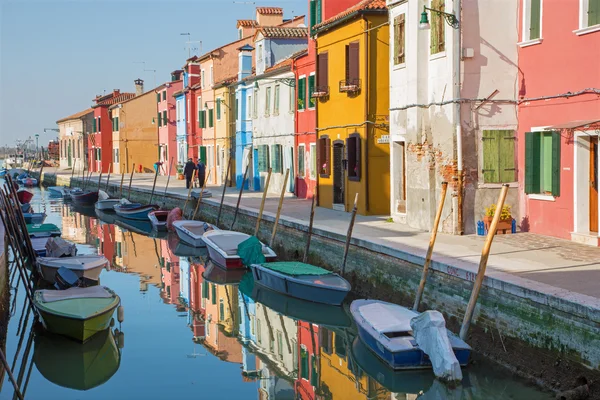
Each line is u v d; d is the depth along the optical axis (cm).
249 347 1421
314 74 2861
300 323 1585
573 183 1527
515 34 1705
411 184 1909
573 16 1509
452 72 1695
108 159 6994
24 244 2270
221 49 4609
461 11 1678
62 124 8756
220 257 2128
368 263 1605
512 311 1097
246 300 1814
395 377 1133
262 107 3603
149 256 2542
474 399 1039
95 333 1430
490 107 1708
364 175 2291
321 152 2720
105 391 1177
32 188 6556
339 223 2041
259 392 1169
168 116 5866
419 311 1368
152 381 1229
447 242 1577
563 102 1552
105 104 6956
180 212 3153
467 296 1221
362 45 2283
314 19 2845
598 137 1445
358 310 1320
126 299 1856
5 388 1198
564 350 989
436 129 1775
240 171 4031
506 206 1695
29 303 1717
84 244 2867
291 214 2372
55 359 1351
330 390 1170
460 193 1703
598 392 920
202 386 1200
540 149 1644
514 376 1070
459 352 1103
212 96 4659
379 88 2278
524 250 1437
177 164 5588
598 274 1173
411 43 1881
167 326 1584
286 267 1750
